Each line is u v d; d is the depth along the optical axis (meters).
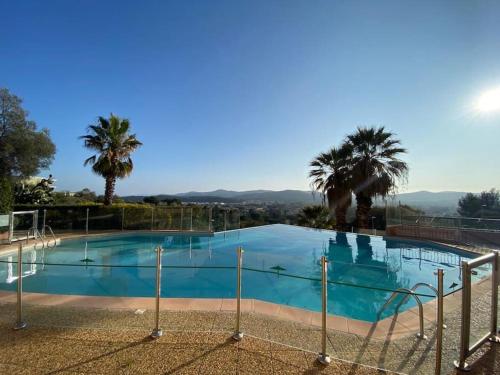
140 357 2.62
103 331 3.20
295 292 4.93
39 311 3.86
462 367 2.56
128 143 16.95
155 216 15.38
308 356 2.73
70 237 12.64
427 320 3.68
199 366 2.48
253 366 2.50
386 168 14.40
